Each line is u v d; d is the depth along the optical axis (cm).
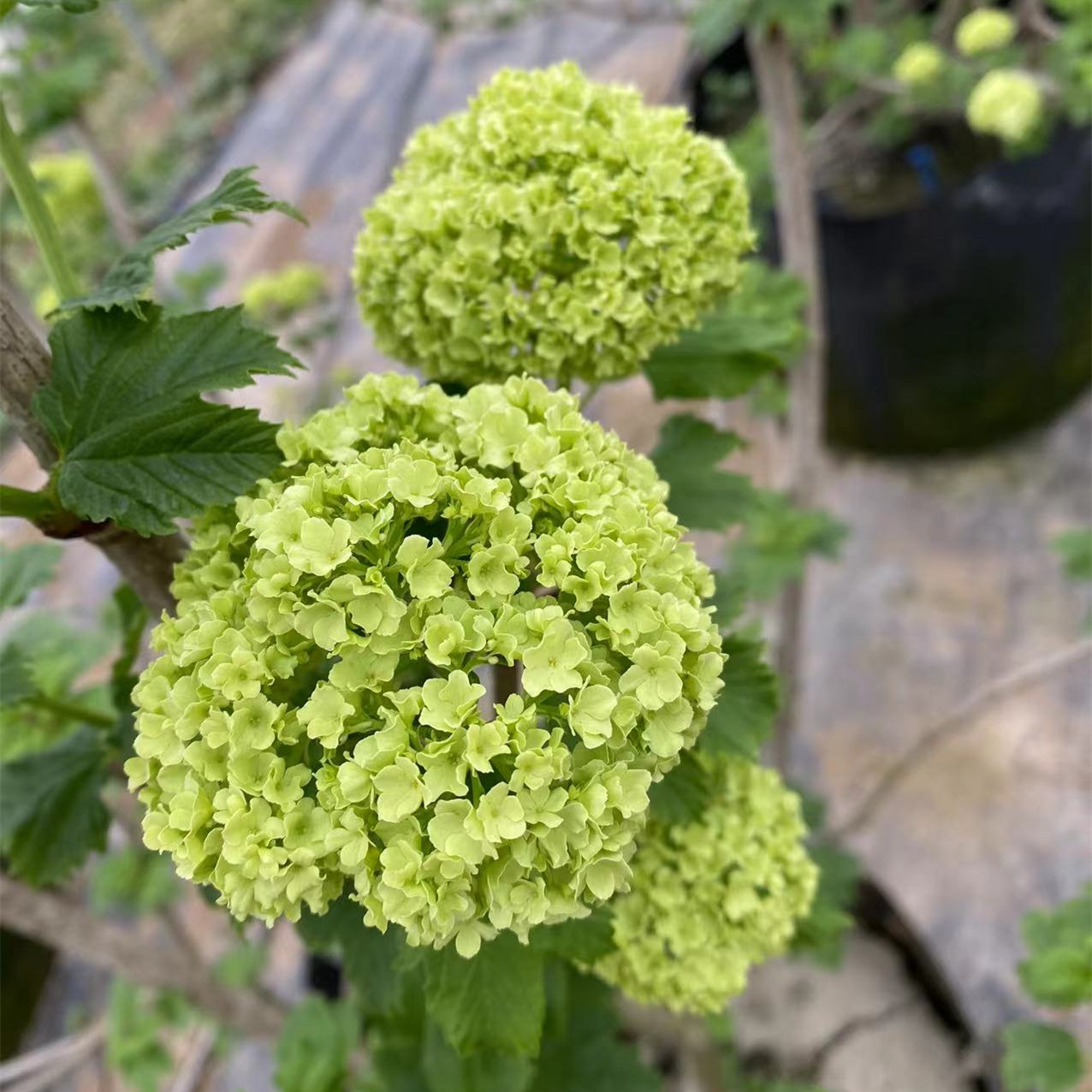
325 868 17
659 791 23
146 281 18
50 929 35
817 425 51
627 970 26
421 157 24
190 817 17
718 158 24
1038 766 55
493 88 24
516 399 19
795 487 52
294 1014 36
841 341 66
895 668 61
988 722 57
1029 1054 35
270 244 89
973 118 56
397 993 23
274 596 17
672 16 65
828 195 67
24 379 18
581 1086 35
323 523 17
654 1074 36
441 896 16
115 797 36
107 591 65
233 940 53
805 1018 53
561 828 16
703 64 66
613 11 67
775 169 45
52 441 19
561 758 16
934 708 59
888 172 71
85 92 51
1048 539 64
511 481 18
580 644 16
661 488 19
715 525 27
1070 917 35
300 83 110
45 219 21
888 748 58
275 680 17
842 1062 51
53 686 37
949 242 60
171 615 22
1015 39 67
